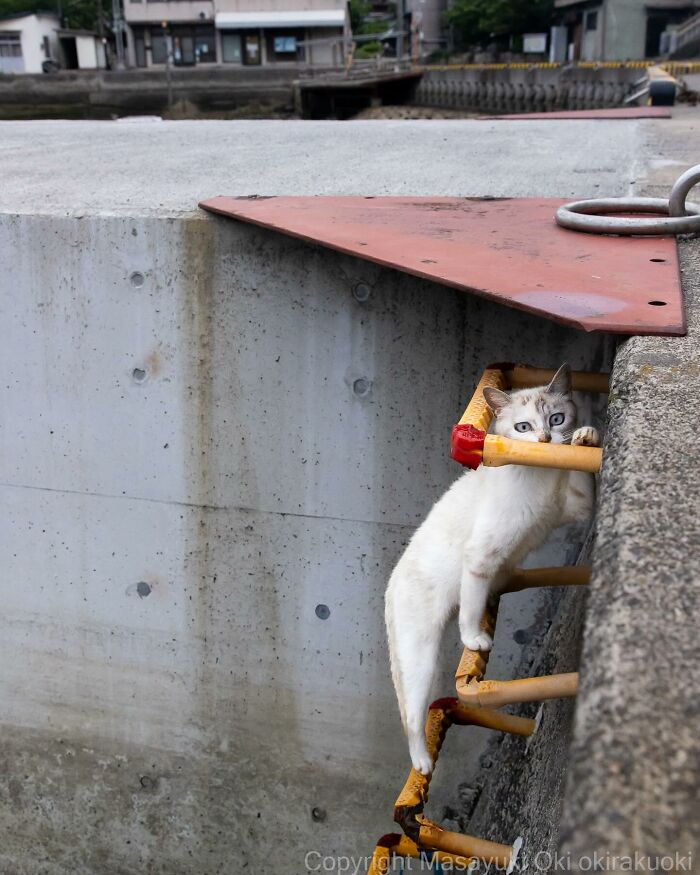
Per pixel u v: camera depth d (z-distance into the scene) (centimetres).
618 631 117
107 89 3931
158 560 402
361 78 3647
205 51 4569
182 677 410
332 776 396
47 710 432
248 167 579
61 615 420
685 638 114
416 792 244
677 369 200
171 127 1045
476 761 365
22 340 391
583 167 571
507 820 258
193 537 396
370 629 380
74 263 376
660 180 503
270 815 409
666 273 284
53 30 4809
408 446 362
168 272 367
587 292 257
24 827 450
